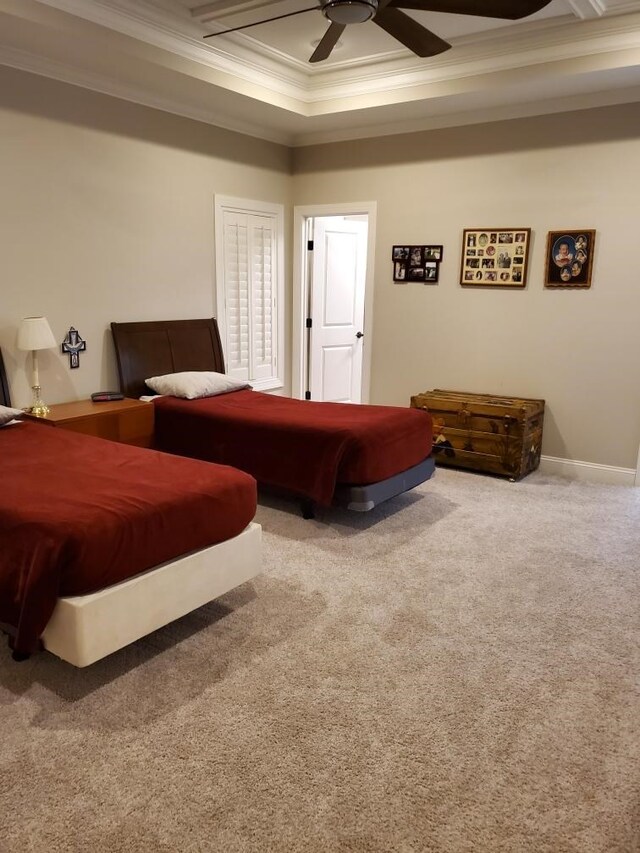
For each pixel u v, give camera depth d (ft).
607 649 8.25
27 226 12.73
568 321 15.33
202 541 8.11
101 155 13.87
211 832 5.41
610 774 6.13
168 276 15.85
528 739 6.59
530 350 15.98
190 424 13.62
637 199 14.05
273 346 19.47
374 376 18.79
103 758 6.22
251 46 13.57
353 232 20.80
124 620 7.10
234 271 17.71
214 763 6.18
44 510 7.09
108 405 13.55
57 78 12.75
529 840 5.38
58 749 6.32
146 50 12.21
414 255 17.37
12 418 11.48
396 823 5.52
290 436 12.06
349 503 11.64
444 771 6.13
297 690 7.32
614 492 14.58
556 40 12.55
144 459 9.53
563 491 14.64
